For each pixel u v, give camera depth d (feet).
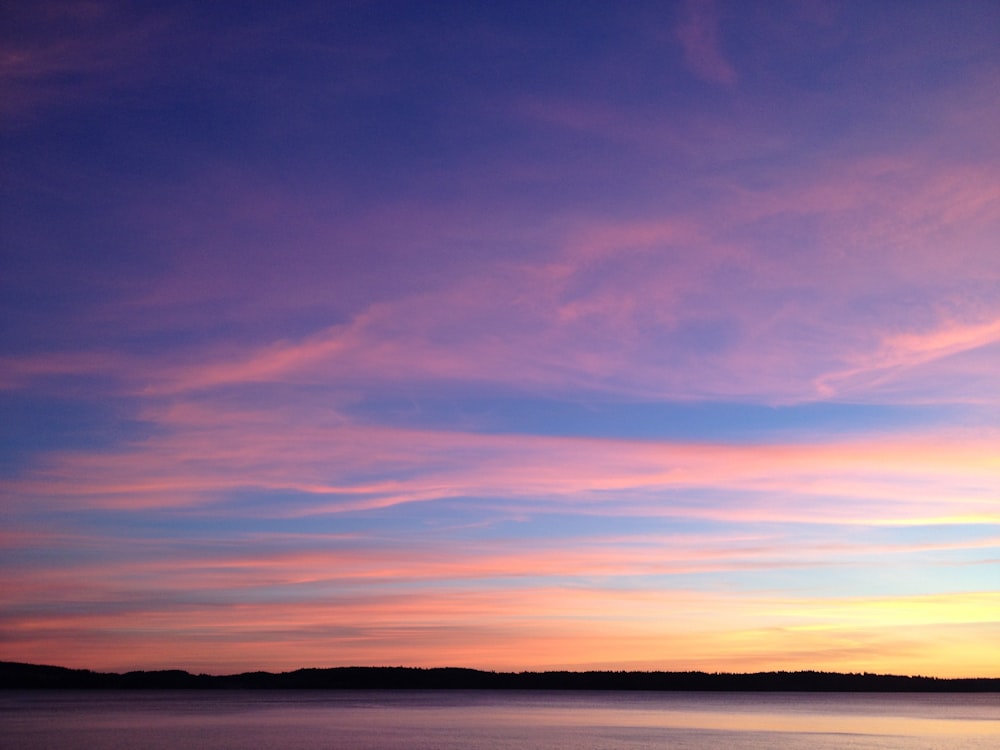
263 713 608.19
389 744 330.75
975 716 655.35
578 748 317.42
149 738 357.41
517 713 650.43
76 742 338.34
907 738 391.04
